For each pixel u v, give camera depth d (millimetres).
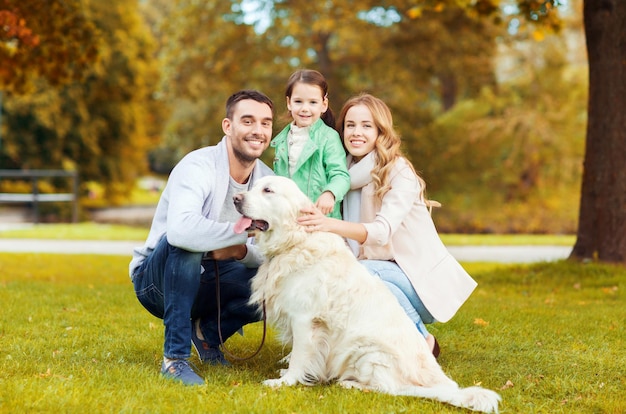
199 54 22328
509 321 5949
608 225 8984
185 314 3936
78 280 9258
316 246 3818
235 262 4305
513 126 22438
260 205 3742
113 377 3848
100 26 24906
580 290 7996
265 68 22672
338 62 22859
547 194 22422
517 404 3686
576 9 21672
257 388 3748
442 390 3502
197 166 4027
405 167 4352
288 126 4754
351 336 3750
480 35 20625
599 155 9055
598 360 4555
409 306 4301
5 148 25141
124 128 27844
